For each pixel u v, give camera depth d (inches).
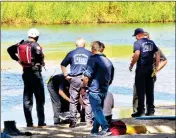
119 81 1551.4
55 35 2864.2
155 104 1175.6
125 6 3971.5
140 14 3959.2
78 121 936.9
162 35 2834.6
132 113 1029.2
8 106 1238.3
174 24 3703.3
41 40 2615.7
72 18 3934.5
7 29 3262.8
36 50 879.1
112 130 788.0
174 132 822.5
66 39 2662.4
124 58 2022.6
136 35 927.0
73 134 834.2
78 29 3297.2
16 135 812.6
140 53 917.8
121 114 1108.5
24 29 3270.2
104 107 811.4
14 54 900.6
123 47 2338.8
